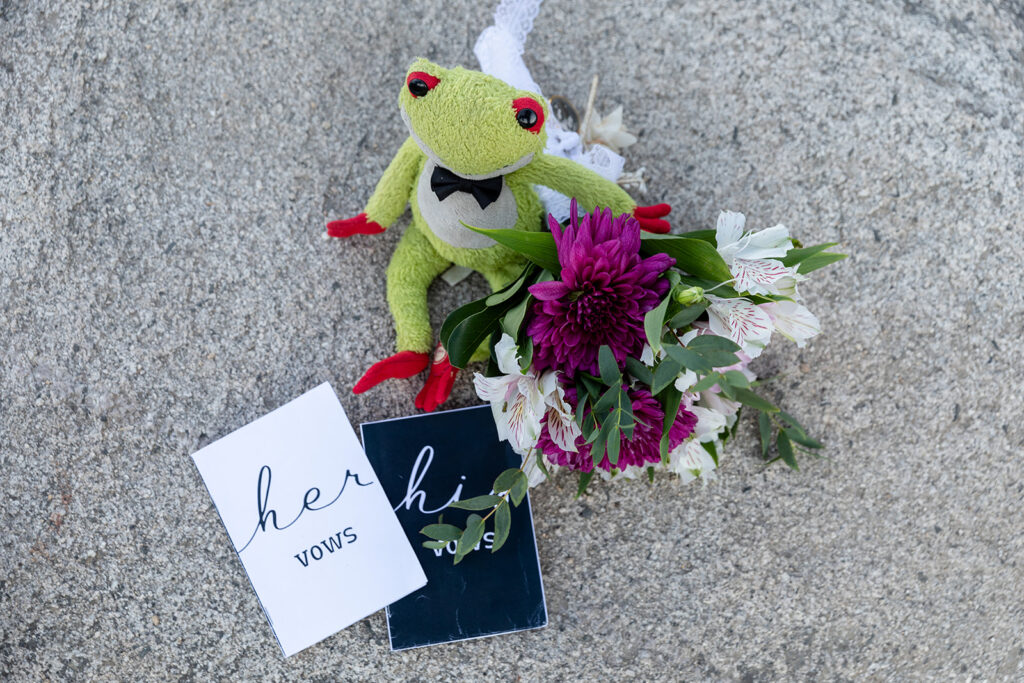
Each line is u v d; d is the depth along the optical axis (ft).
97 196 2.60
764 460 2.62
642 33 2.68
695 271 2.22
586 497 2.60
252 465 2.55
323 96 2.63
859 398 2.64
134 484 2.58
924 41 2.69
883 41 2.68
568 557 2.59
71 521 2.58
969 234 2.66
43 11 2.62
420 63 2.20
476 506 2.32
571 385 2.20
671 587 2.60
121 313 2.59
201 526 2.57
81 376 2.59
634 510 2.60
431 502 2.55
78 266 2.60
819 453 2.63
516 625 2.55
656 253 2.24
